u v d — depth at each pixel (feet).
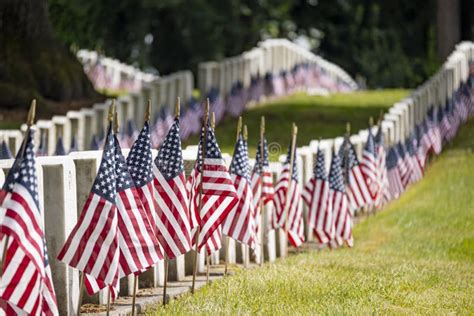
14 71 198.49
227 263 92.53
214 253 93.35
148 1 363.56
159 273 81.66
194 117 190.80
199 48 386.32
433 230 121.70
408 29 388.37
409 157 152.46
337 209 107.45
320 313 70.95
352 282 84.12
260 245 95.25
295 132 100.07
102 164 63.98
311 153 117.70
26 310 56.34
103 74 281.54
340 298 77.20
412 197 147.13
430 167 171.32
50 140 143.84
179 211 73.10
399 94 252.83
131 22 378.32
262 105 225.76
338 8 416.26
